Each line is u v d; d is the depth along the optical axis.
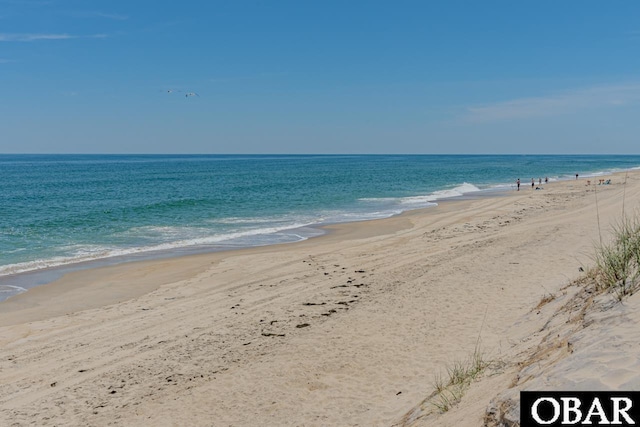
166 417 6.93
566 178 67.62
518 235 18.30
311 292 12.95
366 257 17.06
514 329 8.14
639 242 7.30
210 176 77.19
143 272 16.42
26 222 27.02
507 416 3.87
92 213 30.77
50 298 13.75
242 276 15.28
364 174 83.88
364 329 9.70
